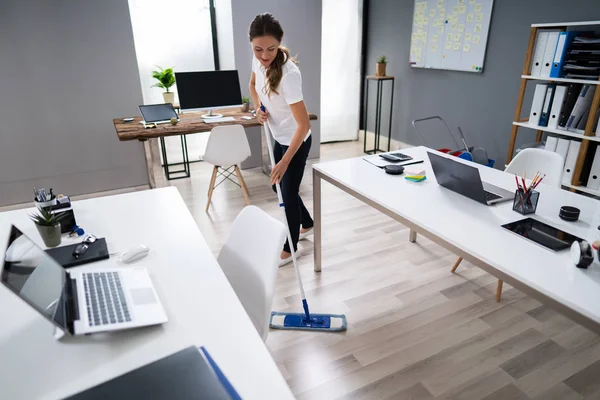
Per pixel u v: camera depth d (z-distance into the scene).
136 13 4.16
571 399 1.69
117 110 3.77
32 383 0.90
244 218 1.53
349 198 3.75
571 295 1.15
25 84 3.40
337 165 2.37
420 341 2.01
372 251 2.84
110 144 3.83
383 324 2.12
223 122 3.53
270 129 2.52
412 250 2.84
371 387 1.75
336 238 3.02
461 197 1.87
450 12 4.08
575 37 2.90
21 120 3.47
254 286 1.42
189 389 0.82
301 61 4.50
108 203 1.87
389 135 5.01
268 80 2.14
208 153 3.26
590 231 1.52
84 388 0.89
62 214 1.55
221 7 4.26
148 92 4.47
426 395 1.71
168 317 1.11
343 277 2.54
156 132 3.21
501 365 1.86
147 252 1.43
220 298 1.19
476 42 3.89
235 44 4.12
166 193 1.98
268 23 1.91
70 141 3.68
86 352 0.99
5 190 3.58
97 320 1.05
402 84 4.92
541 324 2.11
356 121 5.71
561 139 3.07
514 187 1.98
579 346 1.96
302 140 2.16
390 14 4.87
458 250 1.45
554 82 3.26
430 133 4.68
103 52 3.57
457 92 4.23
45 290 1.06
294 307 2.26
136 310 1.10
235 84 3.87
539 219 1.63
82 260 1.36
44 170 3.67
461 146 4.32
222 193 3.91
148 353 0.98
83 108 3.64
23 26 3.27
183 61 4.53
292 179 2.47
